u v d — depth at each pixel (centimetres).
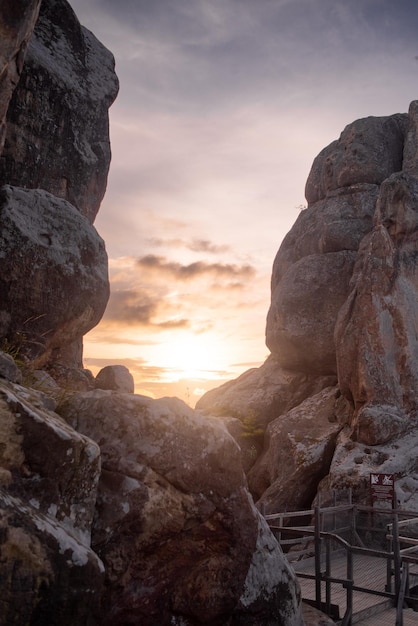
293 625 612
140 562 523
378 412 1922
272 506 1930
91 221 1295
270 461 2153
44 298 996
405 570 903
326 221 2631
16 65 631
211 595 550
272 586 600
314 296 2508
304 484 1964
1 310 957
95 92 1291
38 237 1005
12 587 388
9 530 396
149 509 530
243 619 572
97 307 1093
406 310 2075
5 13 571
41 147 1170
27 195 1019
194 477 566
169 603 532
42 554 406
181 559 550
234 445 609
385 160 2648
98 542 498
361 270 2147
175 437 568
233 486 596
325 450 2006
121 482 529
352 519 1377
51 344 1058
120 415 555
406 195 2177
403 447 1888
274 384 2570
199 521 564
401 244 2150
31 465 443
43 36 1230
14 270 962
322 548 1412
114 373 1055
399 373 2025
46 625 402
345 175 2666
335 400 2225
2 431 433
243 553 582
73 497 469
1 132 652
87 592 424
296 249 2752
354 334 2067
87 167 1256
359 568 1266
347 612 904
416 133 2559
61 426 480
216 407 2538
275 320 2594
